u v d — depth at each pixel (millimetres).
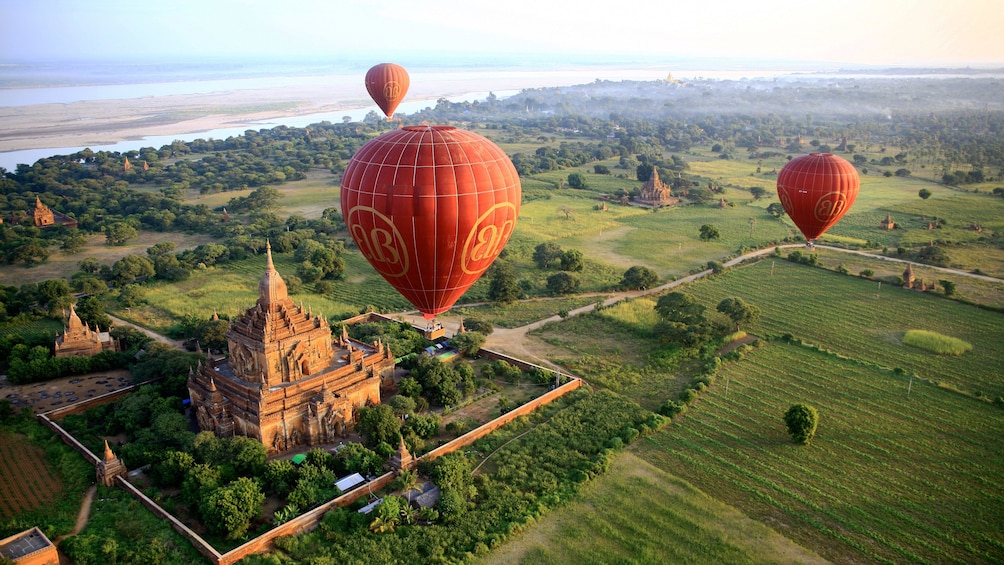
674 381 82812
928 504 59500
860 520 57344
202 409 68688
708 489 61500
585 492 60719
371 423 67062
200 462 61344
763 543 54469
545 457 65875
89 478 61062
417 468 63344
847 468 64812
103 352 83750
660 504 59094
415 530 55031
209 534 54125
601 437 69250
